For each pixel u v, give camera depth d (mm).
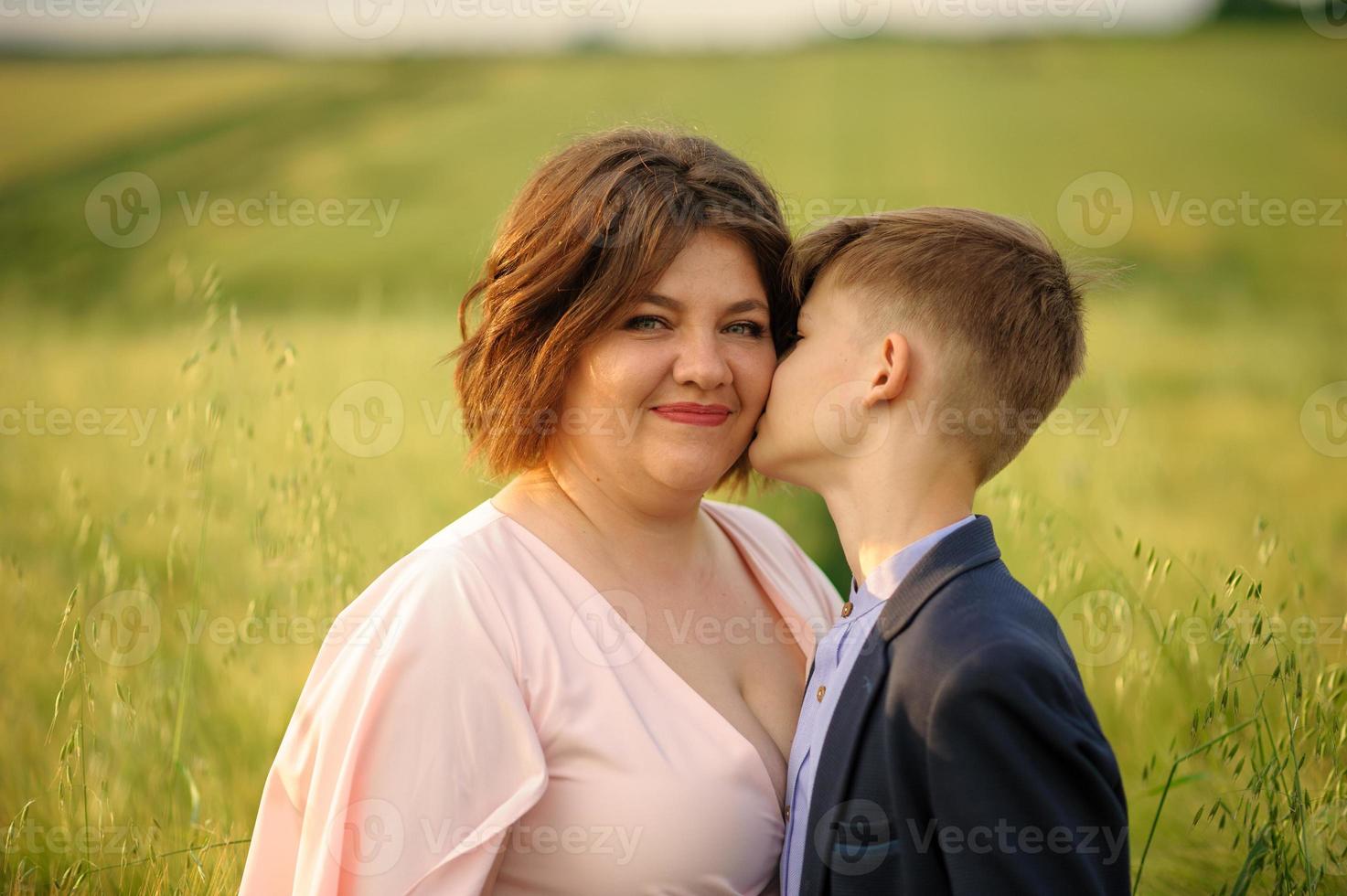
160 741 2611
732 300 1742
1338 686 2008
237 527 3445
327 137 29781
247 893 1787
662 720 1688
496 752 1605
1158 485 5395
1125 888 1497
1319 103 30844
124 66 40656
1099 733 1533
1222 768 2461
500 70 39344
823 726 1678
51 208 22844
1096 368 9195
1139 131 28109
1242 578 2012
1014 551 3266
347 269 18656
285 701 3031
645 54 42750
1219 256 18406
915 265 1713
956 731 1471
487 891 1609
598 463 1804
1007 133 28266
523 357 1786
